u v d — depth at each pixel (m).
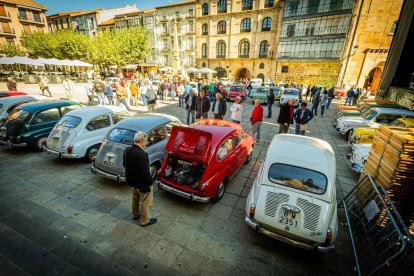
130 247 3.36
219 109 8.95
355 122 8.55
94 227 3.76
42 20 44.44
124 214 4.14
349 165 6.65
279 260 3.26
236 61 34.78
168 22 40.50
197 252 3.33
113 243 3.42
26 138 6.36
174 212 4.26
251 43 32.69
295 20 28.12
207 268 3.06
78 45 29.91
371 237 3.70
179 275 2.93
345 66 25.53
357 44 24.47
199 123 5.59
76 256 3.12
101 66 38.19
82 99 15.80
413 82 11.48
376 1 23.00
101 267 2.96
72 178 5.36
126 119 5.58
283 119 7.77
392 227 3.45
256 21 31.52
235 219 4.14
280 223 3.21
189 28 38.94
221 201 4.68
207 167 4.09
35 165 5.98
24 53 36.41
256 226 3.36
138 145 3.43
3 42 39.22
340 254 3.45
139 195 3.80
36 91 18.36
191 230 3.80
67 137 5.68
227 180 4.92
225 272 3.02
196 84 16.98
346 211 4.12
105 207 4.33
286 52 29.84
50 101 7.33
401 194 3.69
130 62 35.59
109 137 5.03
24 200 4.44
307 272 3.09
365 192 4.26
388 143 3.99
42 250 3.18
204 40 37.25
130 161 3.41
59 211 4.14
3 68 28.56
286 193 3.32
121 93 11.91
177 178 4.35
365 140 6.97
